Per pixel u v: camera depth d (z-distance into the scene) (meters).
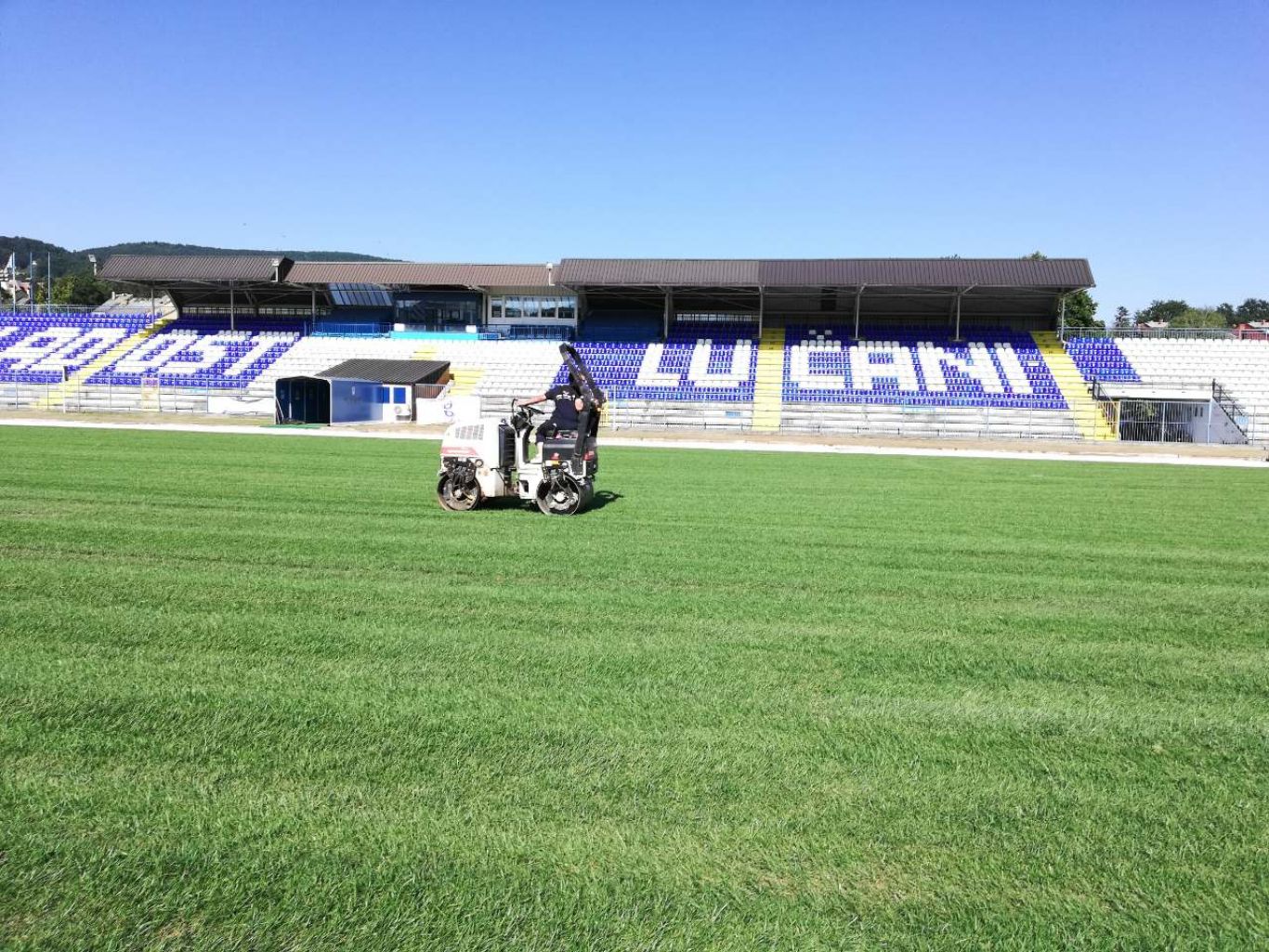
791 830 3.52
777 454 25.33
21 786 3.80
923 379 39.00
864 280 38.59
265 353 43.03
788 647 5.93
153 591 7.09
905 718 4.71
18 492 12.66
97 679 5.05
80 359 43.16
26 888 3.10
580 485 11.52
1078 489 17.09
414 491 13.75
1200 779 4.05
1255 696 5.19
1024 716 4.79
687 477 17.45
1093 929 2.96
